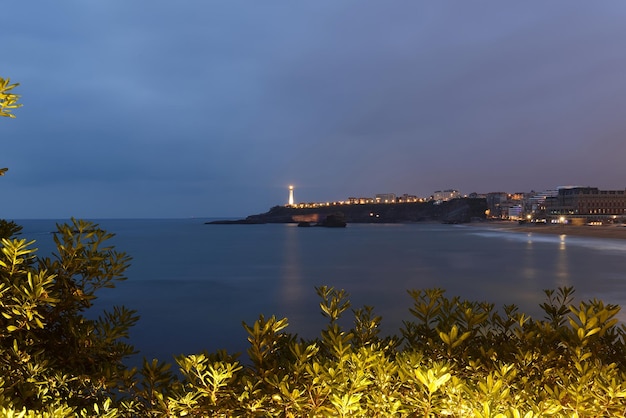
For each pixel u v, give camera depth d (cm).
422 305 353
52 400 276
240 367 263
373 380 263
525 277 4206
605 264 5428
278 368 281
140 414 276
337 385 242
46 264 319
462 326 346
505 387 256
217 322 2391
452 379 233
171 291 3591
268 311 2694
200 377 252
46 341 306
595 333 280
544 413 223
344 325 2208
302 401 239
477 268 5062
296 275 4578
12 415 211
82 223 313
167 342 1948
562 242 10481
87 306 325
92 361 310
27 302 262
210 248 8888
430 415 233
